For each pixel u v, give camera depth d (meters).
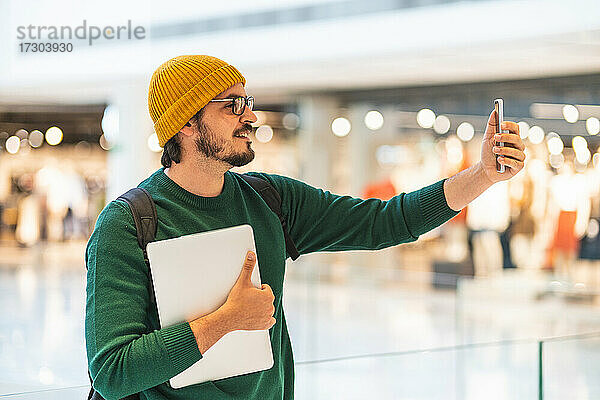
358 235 2.37
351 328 9.18
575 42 7.88
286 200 2.34
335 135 11.89
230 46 9.69
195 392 2.04
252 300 1.97
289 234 2.36
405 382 3.73
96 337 1.91
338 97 11.84
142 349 1.85
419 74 10.31
